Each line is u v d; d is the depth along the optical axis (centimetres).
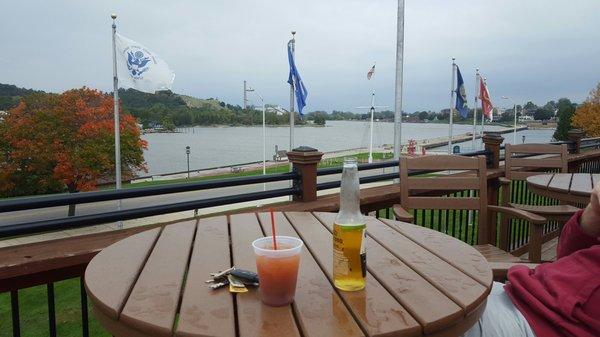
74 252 226
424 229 202
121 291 125
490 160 535
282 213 235
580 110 3806
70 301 718
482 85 1856
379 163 407
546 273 169
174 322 106
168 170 5841
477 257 159
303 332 103
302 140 9519
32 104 2420
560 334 154
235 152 7850
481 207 309
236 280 129
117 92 1695
